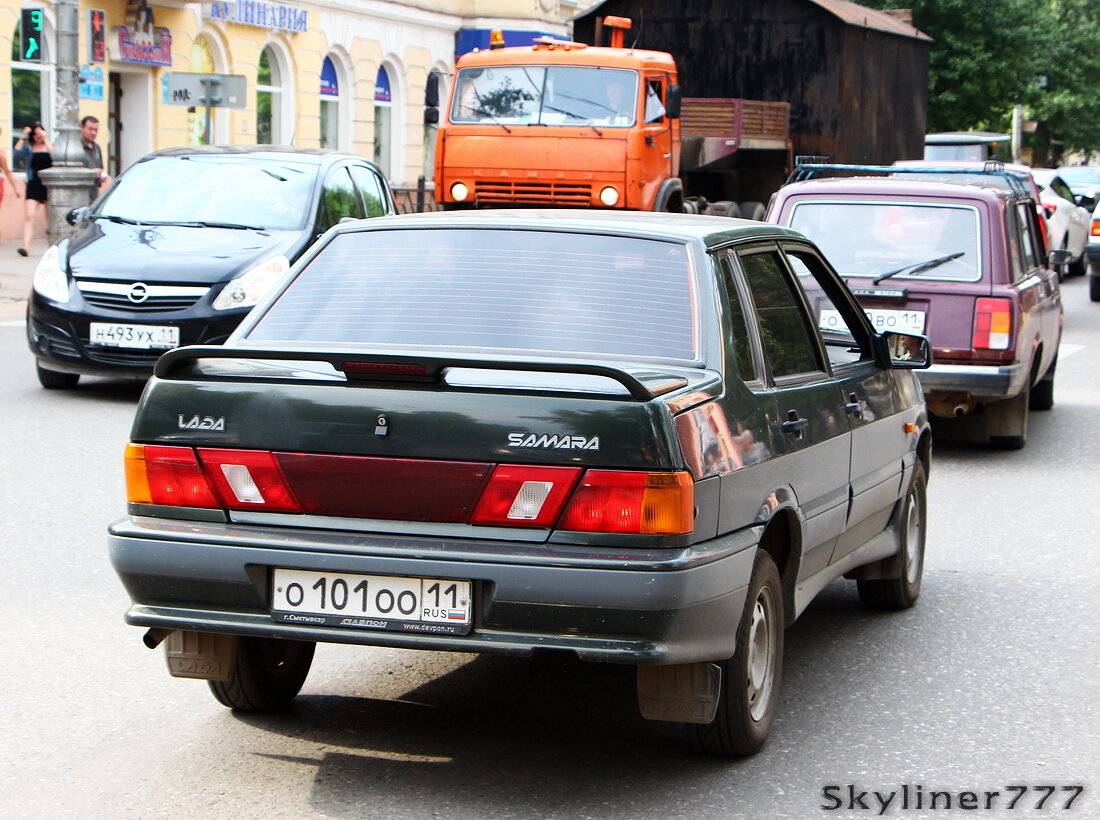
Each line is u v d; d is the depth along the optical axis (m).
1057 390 18.77
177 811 5.43
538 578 5.23
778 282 6.89
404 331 6.07
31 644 7.51
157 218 15.73
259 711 6.52
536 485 5.28
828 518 6.88
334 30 43.56
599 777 5.87
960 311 13.16
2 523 10.04
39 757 5.97
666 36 28.59
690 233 6.29
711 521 5.48
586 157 21.72
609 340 5.91
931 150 37.78
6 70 31.20
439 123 22.56
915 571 8.84
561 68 22.19
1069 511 11.61
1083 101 69.69
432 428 5.34
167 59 35.94
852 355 8.07
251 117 40.22
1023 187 20.30
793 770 6.02
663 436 5.25
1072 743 6.45
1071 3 72.75
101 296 14.66
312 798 5.58
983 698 7.07
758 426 5.99
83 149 26.20
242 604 5.55
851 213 13.73
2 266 27.12
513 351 5.89
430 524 5.38
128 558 5.64
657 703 5.61
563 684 7.08
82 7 32.75
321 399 5.47
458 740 6.25
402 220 6.64
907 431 8.33
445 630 5.34
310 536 5.46
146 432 5.68
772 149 27.23
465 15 50.38
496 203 22.16
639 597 5.18
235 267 14.62
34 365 17.39
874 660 7.68
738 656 5.83
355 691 6.90
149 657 7.34
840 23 27.36
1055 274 16.23
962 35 56.03
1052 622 8.48
